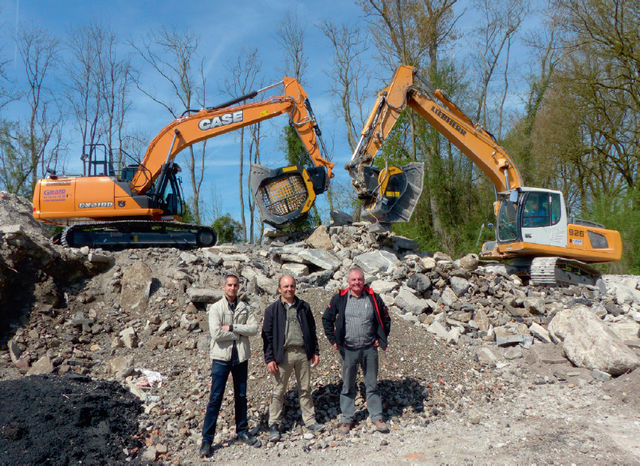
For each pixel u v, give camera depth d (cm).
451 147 2162
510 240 1126
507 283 1017
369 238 1195
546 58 2270
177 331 732
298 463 432
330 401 552
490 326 844
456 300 905
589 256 1126
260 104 1216
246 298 823
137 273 809
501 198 1181
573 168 2164
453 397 580
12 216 1203
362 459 434
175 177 1239
